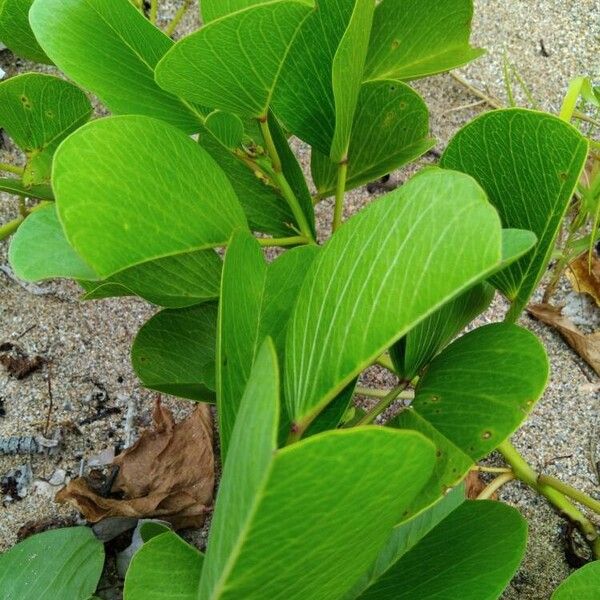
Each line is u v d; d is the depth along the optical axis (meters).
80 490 0.43
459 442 0.28
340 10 0.31
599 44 0.57
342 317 0.25
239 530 0.19
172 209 0.29
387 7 0.40
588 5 0.58
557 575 0.42
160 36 0.32
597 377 0.47
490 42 0.57
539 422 0.46
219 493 0.24
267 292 0.31
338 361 0.24
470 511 0.31
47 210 0.29
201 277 0.34
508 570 0.28
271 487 0.18
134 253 0.27
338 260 0.26
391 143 0.40
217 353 0.27
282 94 0.33
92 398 0.48
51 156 0.40
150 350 0.39
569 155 0.27
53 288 0.51
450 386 0.29
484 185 0.30
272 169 0.36
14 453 0.46
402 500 0.22
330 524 0.20
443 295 0.22
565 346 0.48
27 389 0.48
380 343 0.23
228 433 0.28
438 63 0.43
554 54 0.57
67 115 0.39
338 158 0.35
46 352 0.49
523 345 0.28
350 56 0.29
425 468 0.21
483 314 0.49
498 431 0.27
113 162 0.27
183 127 0.34
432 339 0.31
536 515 0.43
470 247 0.22
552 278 0.48
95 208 0.26
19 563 0.40
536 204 0.29
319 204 0.52
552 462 0.45
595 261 0.47
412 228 0.24
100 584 0.42
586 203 0.44
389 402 0.32
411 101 0.38
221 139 0.34
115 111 0.32
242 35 0.27
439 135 0.55
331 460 0.18
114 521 0.43
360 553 0.23
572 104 0.41
